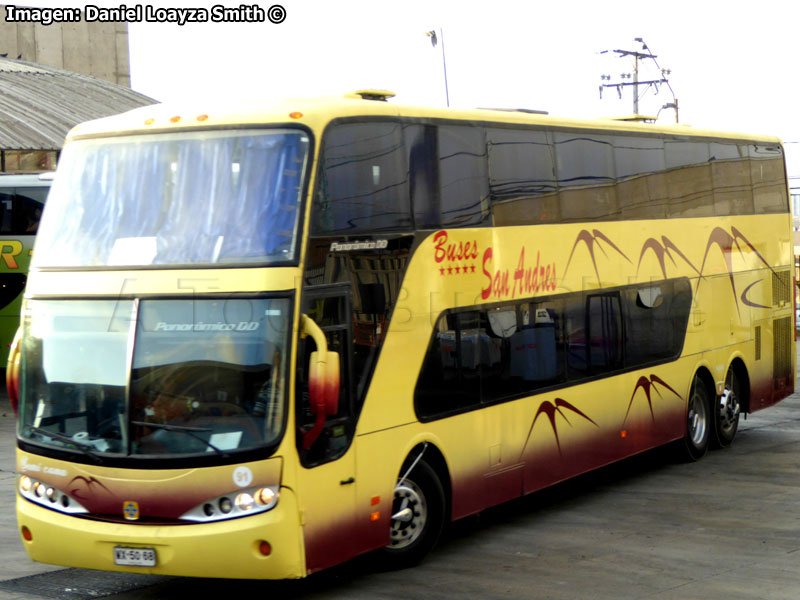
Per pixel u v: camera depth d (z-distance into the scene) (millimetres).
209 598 8500
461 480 9641
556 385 11055
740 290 15102
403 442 8898
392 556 9031
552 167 11148
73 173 8648
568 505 11750
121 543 7680
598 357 11805
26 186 20031
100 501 7773
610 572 8930
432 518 9320
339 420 8188
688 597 8180
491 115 10297
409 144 9180
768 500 11781
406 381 8953
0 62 40344
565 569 9062
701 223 14062
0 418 18688
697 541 9969
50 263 8383
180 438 7641
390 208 8883
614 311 12125
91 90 38750
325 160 8188
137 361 7793
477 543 10109
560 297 11172
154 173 8312
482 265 9969
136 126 8539
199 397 7668
